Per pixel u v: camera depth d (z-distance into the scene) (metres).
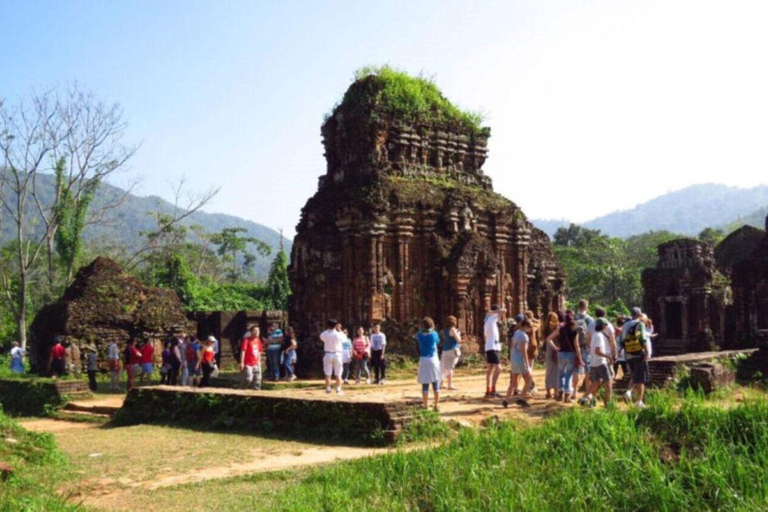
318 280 26.48
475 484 8.59
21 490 8.88
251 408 13.71
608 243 76.56
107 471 10.20
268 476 9.62
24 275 41.69
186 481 9.57
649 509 8.00
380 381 21.78
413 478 9.04
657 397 10.55
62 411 19.88
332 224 26.89
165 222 53.56
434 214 27.42
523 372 15.22
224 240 82.50
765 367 18.95
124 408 16.52
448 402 15.53
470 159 30.16
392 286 26.23
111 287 28.84
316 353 25.61
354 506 8.19
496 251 29.08
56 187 43.34
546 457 9.39
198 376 24.19
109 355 24.48
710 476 8.21
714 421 9.45
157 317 29.77
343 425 12.19
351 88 28.97
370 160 27.36
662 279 40.75
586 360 15.80
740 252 47.59
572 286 67.19
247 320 33.88
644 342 13.68
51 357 25.48
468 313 27.16
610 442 9.37
